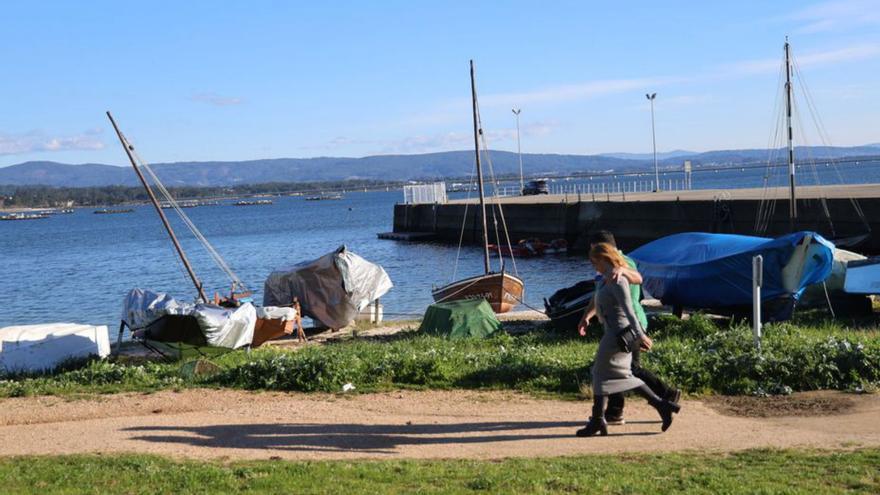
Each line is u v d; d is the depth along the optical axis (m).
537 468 8.27
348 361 13.59
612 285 9.36
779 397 11.41
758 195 54.75
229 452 9.55
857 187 56.22
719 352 12.77
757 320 12.99
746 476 7.84
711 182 176.25
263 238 94.00
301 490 7.71
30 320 36.44
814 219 43.84
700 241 22.27
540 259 54.25
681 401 11.42
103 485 8.17
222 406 12.03
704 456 8.71
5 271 65.62
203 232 113.94
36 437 10.60
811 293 22.31
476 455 9.15
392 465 8.62
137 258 72.50
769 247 19.97
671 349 13.43
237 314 19.41
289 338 25.78
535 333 21.23
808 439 9.30
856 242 39.31
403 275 48.59
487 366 13.41
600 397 9.52
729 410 10.88
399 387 12.88
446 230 74.56
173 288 47.59
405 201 83.38
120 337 20.75
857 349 12.20
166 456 9.36
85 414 11.91
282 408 11.73
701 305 21.28
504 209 66.12
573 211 59.66
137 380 14.37
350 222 123.69
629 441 9.44
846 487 7.42
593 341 19.17
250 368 13.74
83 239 112.06
